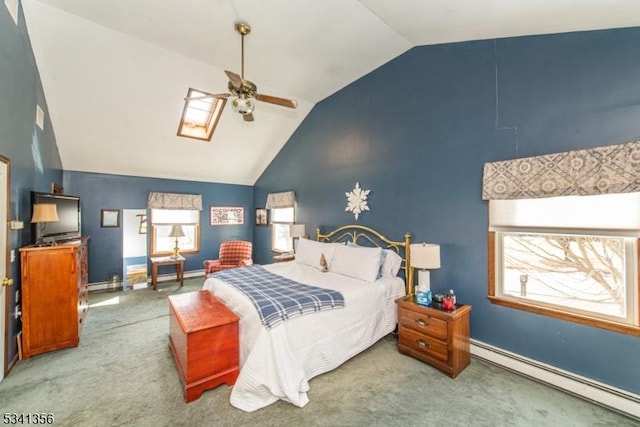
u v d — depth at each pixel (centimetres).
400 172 348
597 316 210
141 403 207
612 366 202
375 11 256
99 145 473
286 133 563
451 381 233
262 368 203
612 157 193
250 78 407
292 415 194
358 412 197
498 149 260
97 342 306
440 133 306
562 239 230
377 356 275
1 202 232
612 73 200
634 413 191
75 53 331
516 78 249
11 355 251
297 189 550
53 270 283
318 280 318
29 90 298
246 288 279
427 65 317
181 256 595
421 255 272
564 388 221
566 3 183
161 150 522
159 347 295
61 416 193
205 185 652
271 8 260
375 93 380
